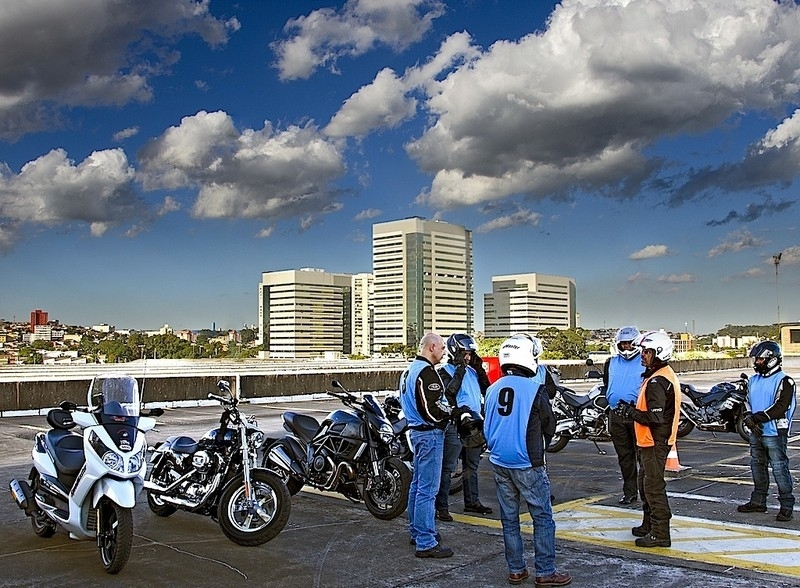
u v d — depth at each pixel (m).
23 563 6.96
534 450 6.06
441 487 8.39
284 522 7.44
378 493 8.62
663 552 7.08
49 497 7.45
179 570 6.72
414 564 6.84
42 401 21.81
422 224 184.50
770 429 8.44
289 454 8.79
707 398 16.14
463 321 193.50
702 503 9.39
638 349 9.15
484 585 6.24
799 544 7.37
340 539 7.71
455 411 7.29
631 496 9.33
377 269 191.12
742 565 6.66
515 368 6.25
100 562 6.98
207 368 47.75
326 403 25.31
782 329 94.25
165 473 8.37
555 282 184.25
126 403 7.11
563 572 6.43
